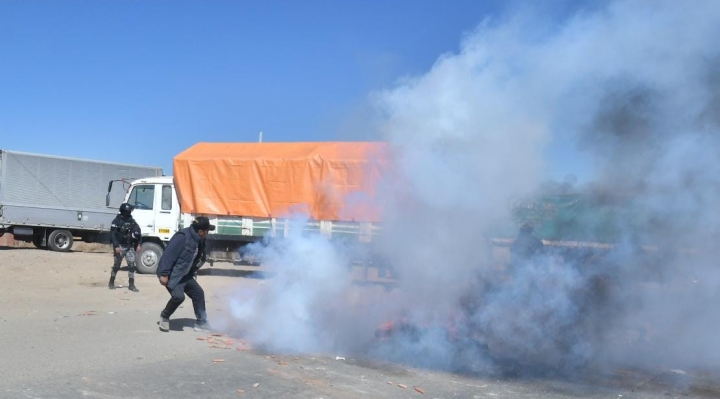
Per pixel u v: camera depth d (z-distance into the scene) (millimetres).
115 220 12258
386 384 6191
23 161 22203
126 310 9727
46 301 10430
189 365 6500
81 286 12812
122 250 12227
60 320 8602
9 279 13500
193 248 8109
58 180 22734
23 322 8367
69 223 22844
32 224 22219
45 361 6332
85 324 8367
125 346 7168
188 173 15109
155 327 8375
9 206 21922
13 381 5605
